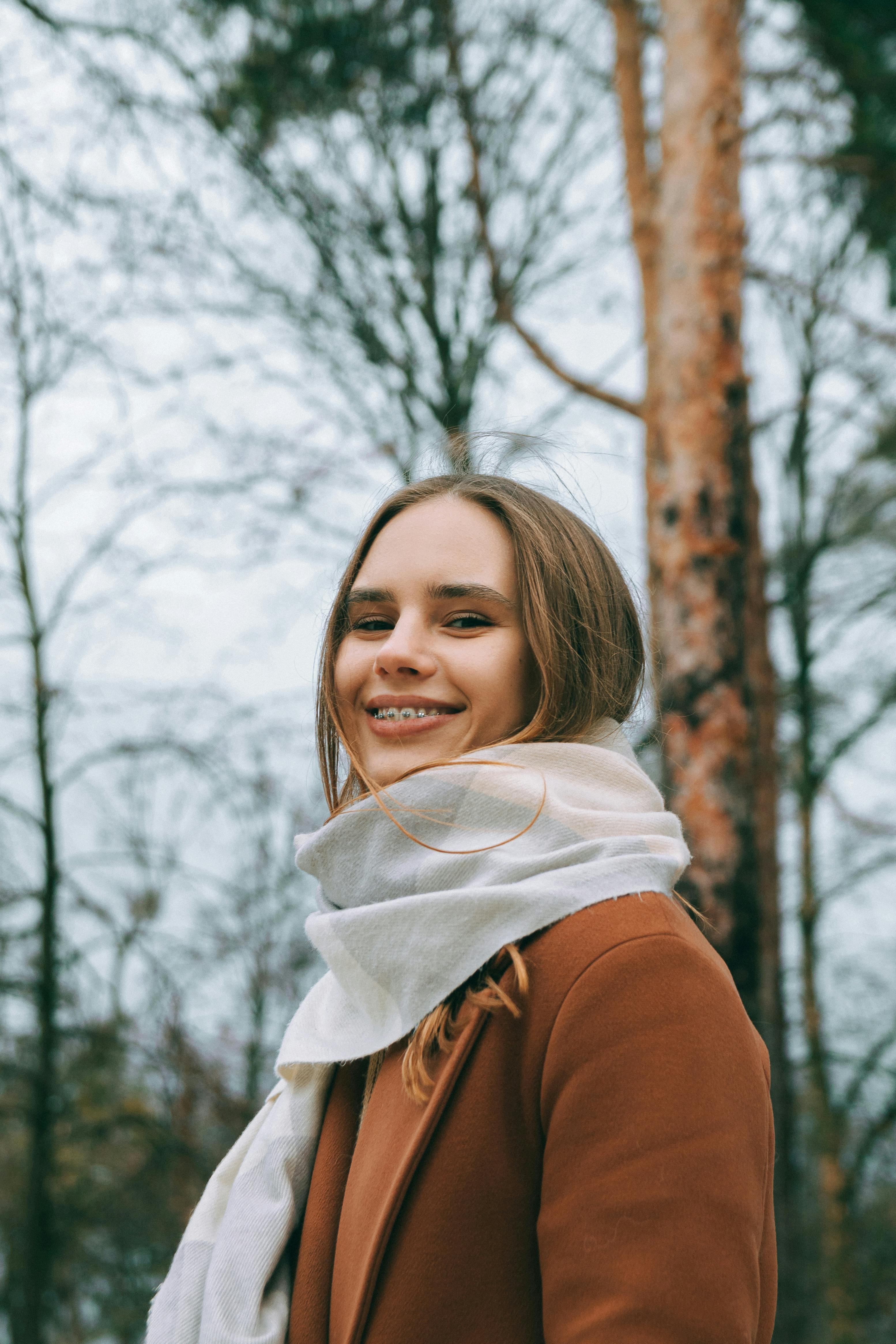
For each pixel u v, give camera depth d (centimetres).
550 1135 81
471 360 651
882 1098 769
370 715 113
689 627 352
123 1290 727
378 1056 107
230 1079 663
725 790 337
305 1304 98
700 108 387
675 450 369
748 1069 81
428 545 110
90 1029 650
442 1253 84
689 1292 72
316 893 116
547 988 85
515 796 98
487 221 587
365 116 630
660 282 388
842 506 798
